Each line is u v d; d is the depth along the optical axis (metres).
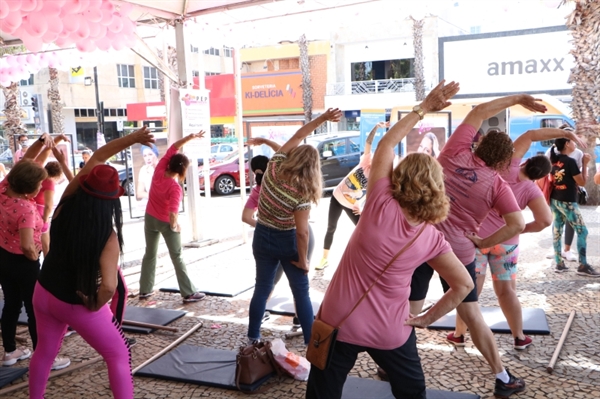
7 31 5.94
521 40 14.50
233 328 4.83
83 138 32.97
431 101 2.61
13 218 3.69
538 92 14.54
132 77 34.75
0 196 3.73
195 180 8.60
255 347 3.71
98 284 2.69
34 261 3.88
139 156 11.73
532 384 3.52
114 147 3.04
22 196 3.72
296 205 3.71
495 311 4.88
